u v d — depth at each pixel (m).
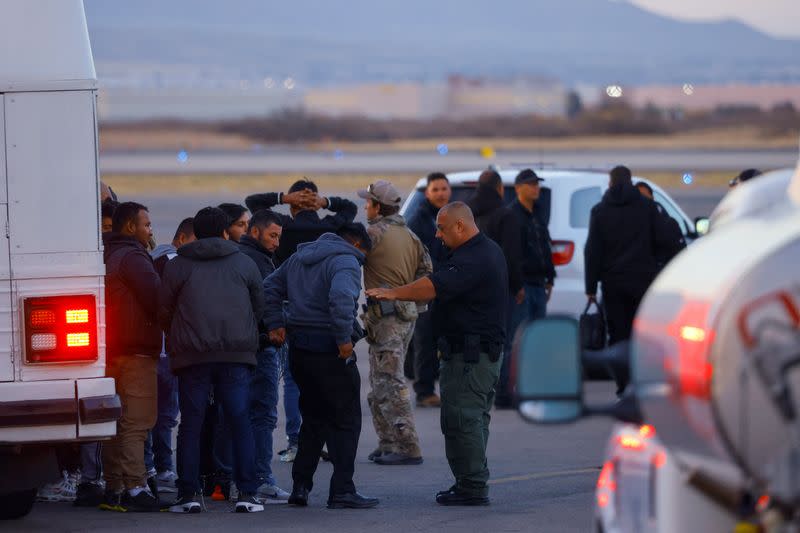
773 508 12.91
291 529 29.00
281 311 32.31
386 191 36.06
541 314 46.44
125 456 31.06
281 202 37.53
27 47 26.94
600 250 43.38
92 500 32.12
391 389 37.03
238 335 30.59
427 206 45.72
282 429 43.94
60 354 26.95
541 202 50.53
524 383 14.98
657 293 14.20
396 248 36.16
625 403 15.11
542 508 31.19
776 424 12.73
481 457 31.52
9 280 26.84
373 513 30.83
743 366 12.80
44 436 26.91
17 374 26.89
